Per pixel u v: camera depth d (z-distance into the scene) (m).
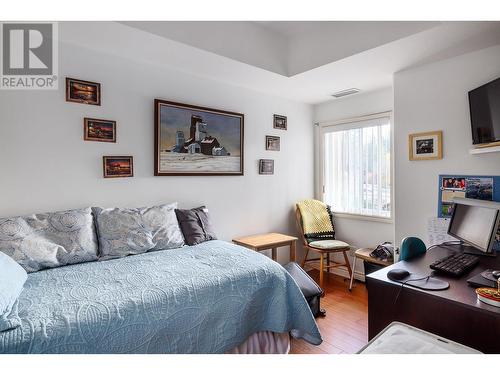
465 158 2.38
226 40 2.48
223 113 3.12
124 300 1.43
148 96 2.62
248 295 1.81
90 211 2.21
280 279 1.98
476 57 2.32
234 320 1.72
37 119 2.12
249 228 3.43
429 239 2.59
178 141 2.80
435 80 2.55
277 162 3.71
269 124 3.62
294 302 2.00
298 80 3.09
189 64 2.66
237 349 1.80
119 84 2.46
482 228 1.85
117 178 2.48
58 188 2.21
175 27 2.18
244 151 3.36
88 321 1.28
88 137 2.31
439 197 2.53
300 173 4.00
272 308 1.93
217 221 3.14
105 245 2.10
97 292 1.50
